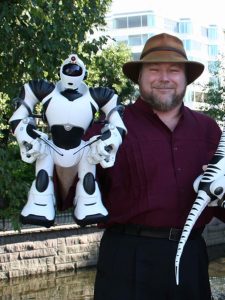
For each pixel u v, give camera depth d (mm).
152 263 3043
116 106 2617
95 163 2557
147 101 3213
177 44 3229
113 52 23062
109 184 3100
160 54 3152
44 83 2555
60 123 2477
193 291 3053
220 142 2990
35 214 2490
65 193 2703
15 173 6242
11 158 6223
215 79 25453
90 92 2578
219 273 14117
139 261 3053
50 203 2535
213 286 10289
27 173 9328
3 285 13602
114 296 3092
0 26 6191
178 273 2893
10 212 6086
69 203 2727
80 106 2480
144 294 3045
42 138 2494
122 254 3100
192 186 3088
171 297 3027
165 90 3152
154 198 3043
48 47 6234
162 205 3033
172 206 3043
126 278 3078
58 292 13094
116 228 3172
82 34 6520
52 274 14398
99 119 2734
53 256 14469
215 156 2938
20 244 13945
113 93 2613
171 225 3051
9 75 6445
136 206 3072
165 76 3143
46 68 6234
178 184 3074
